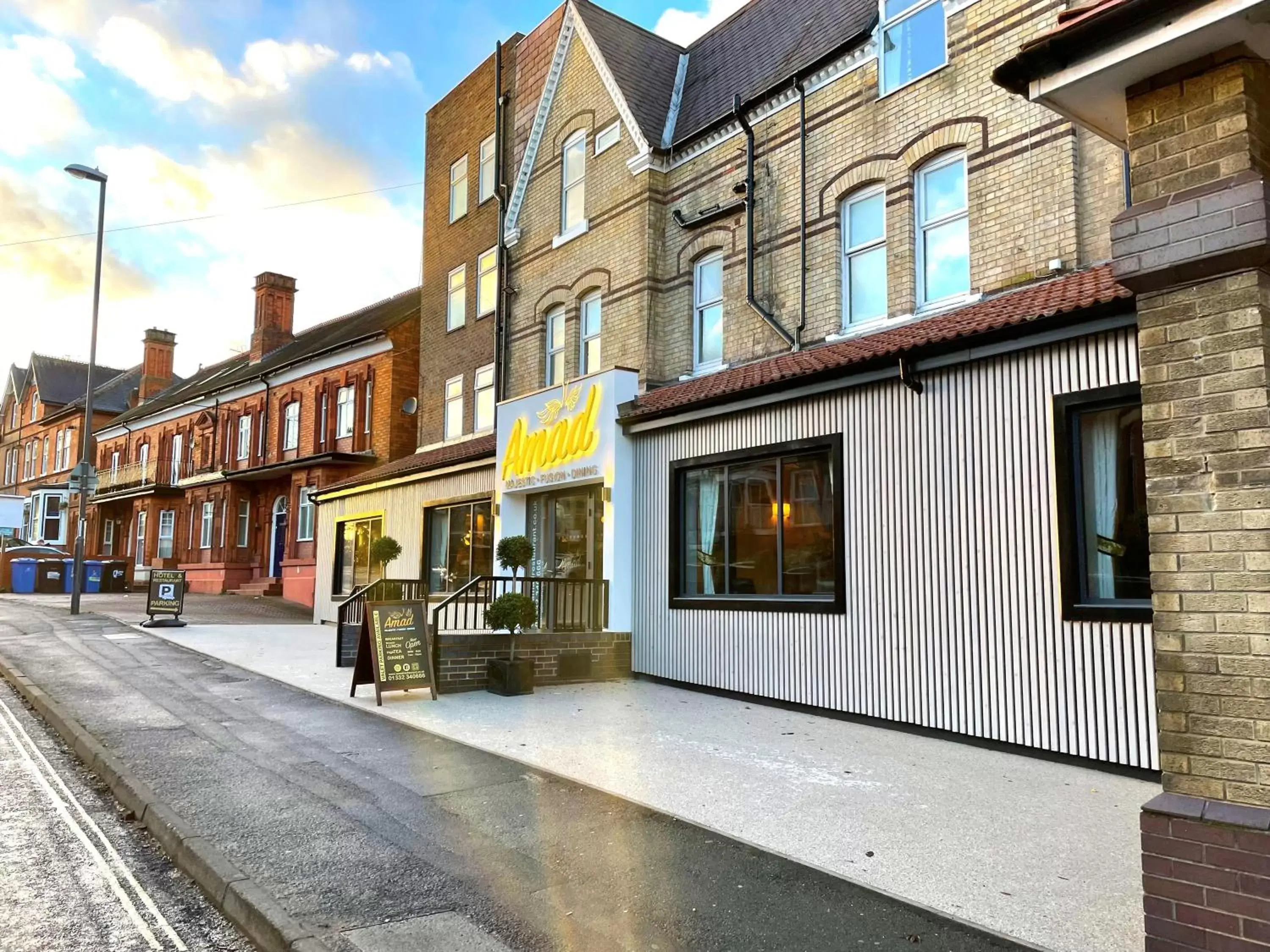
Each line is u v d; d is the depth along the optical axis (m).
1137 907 4.41
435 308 21.55
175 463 37.62
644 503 12.41
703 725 8.92
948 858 5.11
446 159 21.75
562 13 17.94
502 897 4.55
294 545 26.80
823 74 12.19
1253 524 3.49
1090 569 7.38
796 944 4.05
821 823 5.74
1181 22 3.62
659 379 14.24
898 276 10.99
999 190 10.03
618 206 15.20
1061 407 7.52
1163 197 3.87
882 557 8.97
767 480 10.59
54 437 52.47
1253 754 3.41
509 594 11.52
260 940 4.21
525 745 7.89
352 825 5.64
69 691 10.30
